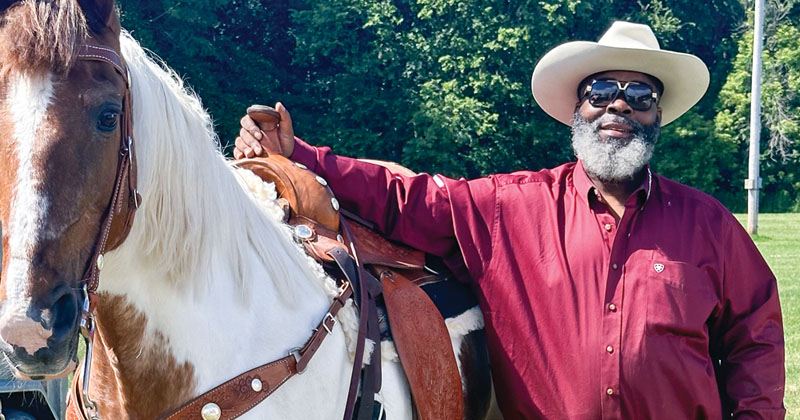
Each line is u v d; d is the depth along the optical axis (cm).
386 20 2294
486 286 224
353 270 200
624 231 220
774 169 2658
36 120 140
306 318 188
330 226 207
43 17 141
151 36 2003
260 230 190
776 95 2600
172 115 169
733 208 2653
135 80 163
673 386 213
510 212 227
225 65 2266
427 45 2288
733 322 230
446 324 224
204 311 175
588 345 213
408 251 229
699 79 242
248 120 221
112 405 181
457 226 227
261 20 2366
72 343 143
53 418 237
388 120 2309
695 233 222
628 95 228
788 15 2730
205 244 175
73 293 143
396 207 227
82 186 143
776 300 231
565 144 2361
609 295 215
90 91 145
